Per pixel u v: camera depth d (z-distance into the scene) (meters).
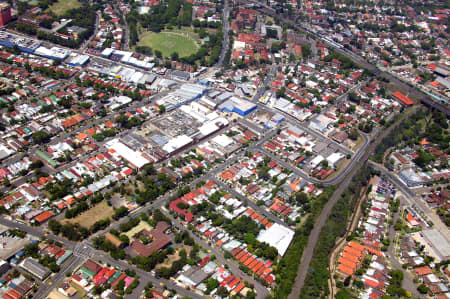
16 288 198.62
